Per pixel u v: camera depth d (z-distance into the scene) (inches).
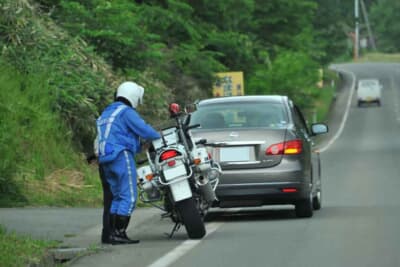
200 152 1149.7
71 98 1957.4
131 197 1115.3
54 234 1181.7
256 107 1400.1
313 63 4849.9
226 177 1327.5
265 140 1334.9
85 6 2608.3
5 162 1565.0
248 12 4392.2
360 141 4643.2
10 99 1776.6
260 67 4512.8
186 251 1050.7
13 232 1080.8
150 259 999.0
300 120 1480.1
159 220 1398.9
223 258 995.3
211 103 1417.3
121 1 2696.9
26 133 1737.2
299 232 1202.0
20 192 1578.5
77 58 2135.8
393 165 2871.6
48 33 2162.9
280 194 1332.4
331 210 1512.1
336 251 1031.0
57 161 1790.1
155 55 2642.7
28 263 922.7
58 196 1614.2
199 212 1165.7
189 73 3341.5
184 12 3622.0
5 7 2062.0
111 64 2529.5
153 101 2458.2
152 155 1149.7
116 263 975.0
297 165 1334.9
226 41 4074.8
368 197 1777.8
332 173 2544.3
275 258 989.2
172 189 1127.6
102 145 1112.8
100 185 1755.7
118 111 1119.6
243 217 1438.2
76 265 964.0
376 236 1151.6
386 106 7534.5
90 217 1362.0
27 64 1990.7
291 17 5162.4
